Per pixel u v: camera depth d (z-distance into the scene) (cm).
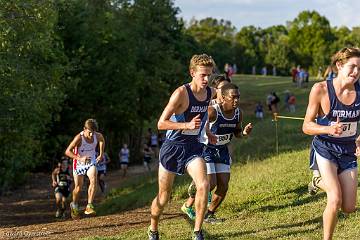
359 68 650
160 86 4144
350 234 822
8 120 2192
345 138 682
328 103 668
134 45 3941
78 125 3697
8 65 2108
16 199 2305
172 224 1035
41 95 2303
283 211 1024
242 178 1392
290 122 2584
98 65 3641
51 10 2288
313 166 711
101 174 2122
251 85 6569
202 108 781
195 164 776
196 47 5391
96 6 3856
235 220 1010
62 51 3005
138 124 4166
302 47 10594
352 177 686
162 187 802
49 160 3591
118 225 1176
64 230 1162
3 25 2070
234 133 989
